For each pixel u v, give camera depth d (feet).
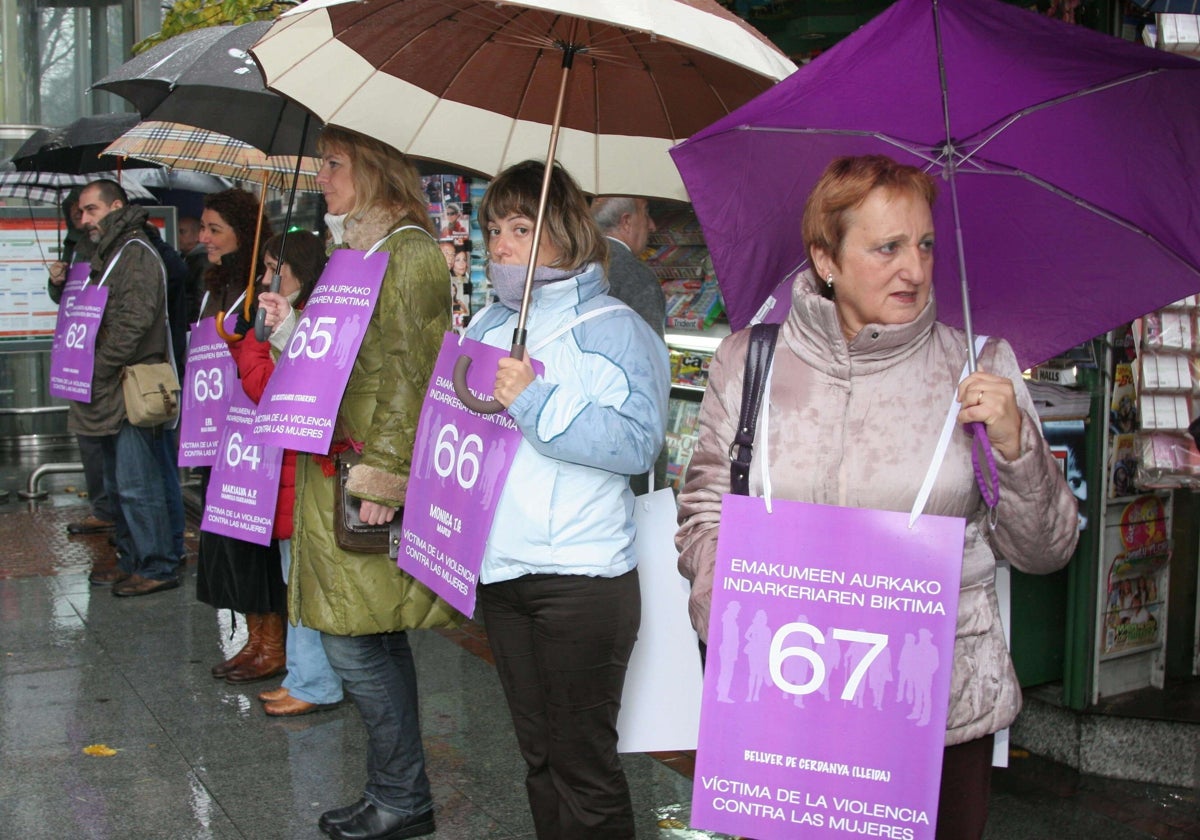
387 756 12.15
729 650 6.96
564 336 9.20
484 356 9.35
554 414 8.62
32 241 31.24
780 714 6.89
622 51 9.41
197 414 16.93
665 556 9.95
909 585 6.75
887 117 7.62
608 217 14.70
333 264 11.46
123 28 37.24
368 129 10.71
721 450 7.58
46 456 33.76
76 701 16.25
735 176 7.98
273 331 13.17
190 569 22.97
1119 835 12.25
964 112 7.45
